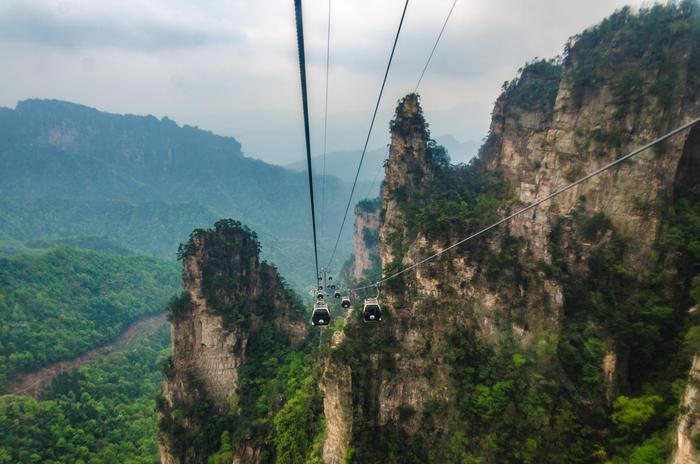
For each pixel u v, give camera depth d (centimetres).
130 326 17350
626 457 3356
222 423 6306
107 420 9600
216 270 6888
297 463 5162
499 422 3969
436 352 4594
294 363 6606
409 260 5231
